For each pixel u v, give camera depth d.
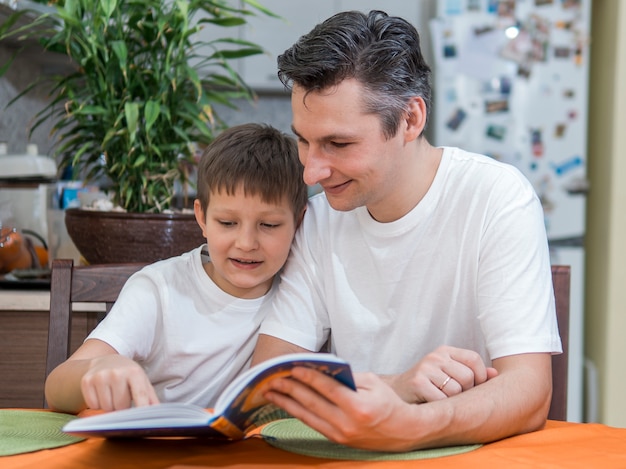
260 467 0.82
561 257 3.38
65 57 2.50
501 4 3.38
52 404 1.08
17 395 1.71
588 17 3.39
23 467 0.81
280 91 3.73
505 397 0.95
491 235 1.14
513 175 1.19
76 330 1.68
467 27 3.39
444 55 3.39
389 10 3.63
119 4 1.67
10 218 2.08
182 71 1.69
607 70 3.46
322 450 0.88
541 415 1.00
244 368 1.31
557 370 1.28
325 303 1.28
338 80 1.01
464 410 0.90
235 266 1.21
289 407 0.83
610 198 3.40
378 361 1.26
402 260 1.22
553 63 3.38
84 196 2.03
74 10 1.65
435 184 1.21
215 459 0.84
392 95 1.04
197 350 1.27
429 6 3.64
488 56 3.38
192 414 0.83
